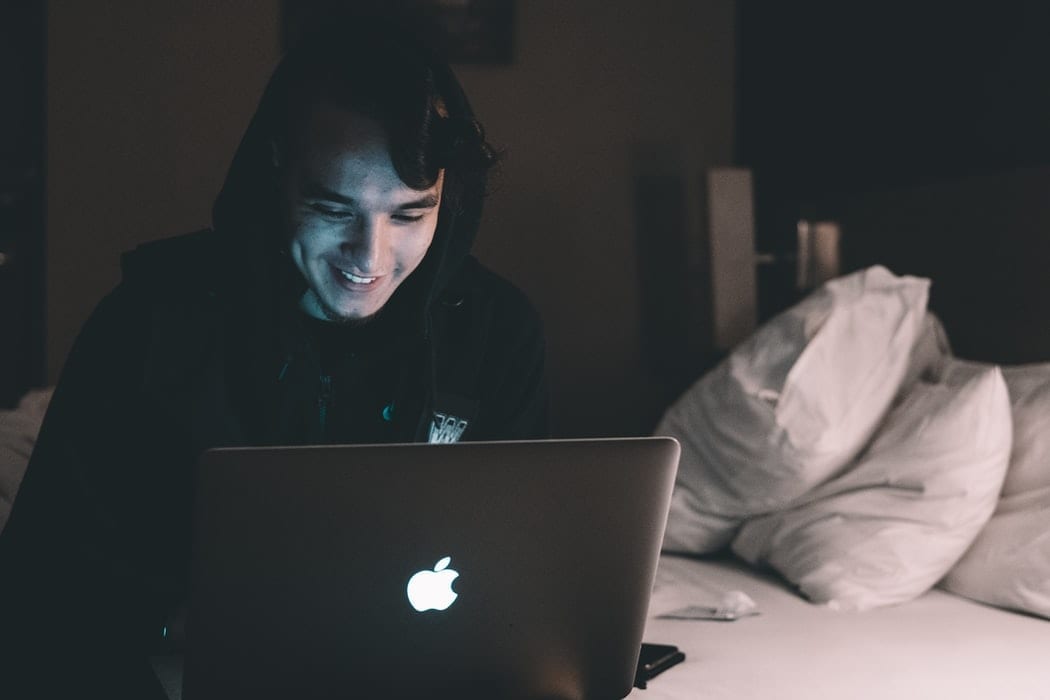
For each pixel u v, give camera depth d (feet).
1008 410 6.23
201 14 10.45
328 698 3.10
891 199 8.82
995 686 4.65
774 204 10.85
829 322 7.11
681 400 7.76
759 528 6.91
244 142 4.13
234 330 4.21
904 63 8.82
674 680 4.69
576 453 3.12
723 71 11.75
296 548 2.89
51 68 10.17
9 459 6.13
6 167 10.13
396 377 4.39
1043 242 7.17
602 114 11.44
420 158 3.56
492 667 3.26
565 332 11.51
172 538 4.12
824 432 6.66
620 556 3.30
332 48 3.73
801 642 5.28
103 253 10.41
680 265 11.75
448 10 10.93
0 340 10.27
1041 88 7.30
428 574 3.05
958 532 6.09
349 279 3.82
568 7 11.28
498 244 11.26
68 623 3.67
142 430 4.04
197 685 2.98
